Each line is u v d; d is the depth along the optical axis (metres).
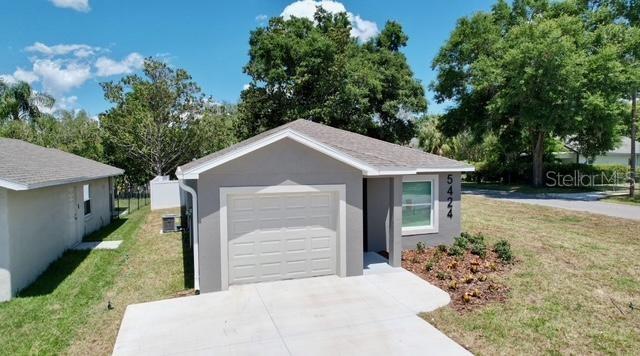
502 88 26.42
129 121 29.27
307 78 29.78
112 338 5.96
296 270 8.48
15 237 7.95
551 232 13.09
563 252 10.38
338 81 30.78
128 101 30.44
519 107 25.55
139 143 30.23
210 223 7.66
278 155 8.00
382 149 11.58
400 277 8.59
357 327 6.14
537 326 6.14
